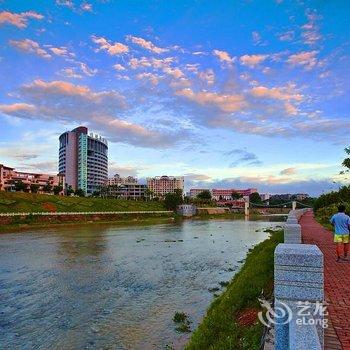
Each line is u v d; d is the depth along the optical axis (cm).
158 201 14788
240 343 718
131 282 2069
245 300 1041
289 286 431
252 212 15750
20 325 1369
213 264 2666
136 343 1175
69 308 1576
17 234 5384
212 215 13700
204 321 951
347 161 3459
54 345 1183
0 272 2406
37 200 9725
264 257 1647
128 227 7050
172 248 3650
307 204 17012
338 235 1433
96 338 1230
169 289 1884
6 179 14212
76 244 4041
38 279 2177
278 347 424
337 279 1095
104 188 17500
